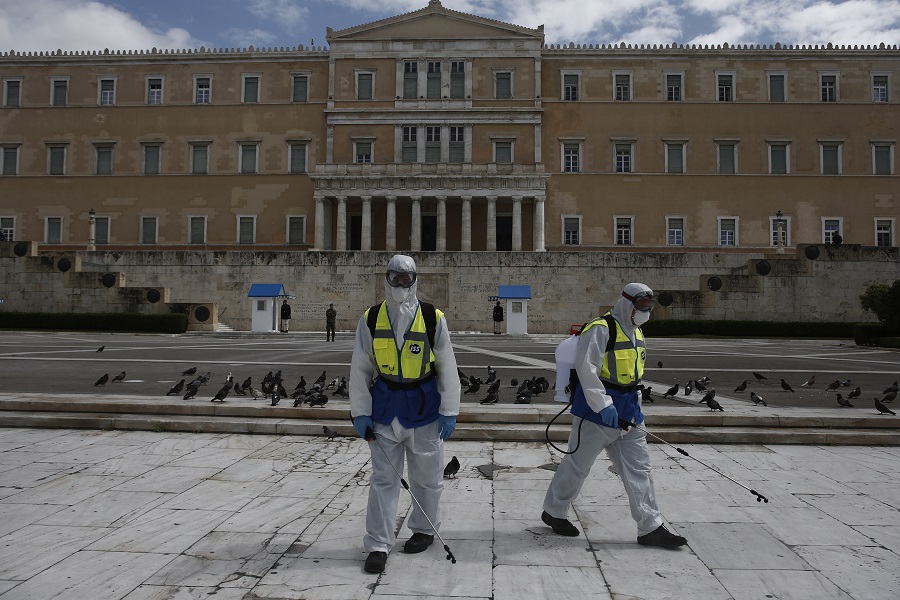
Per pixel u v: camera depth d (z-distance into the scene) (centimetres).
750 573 514
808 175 6084
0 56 6438
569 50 6266
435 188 5734
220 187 6288
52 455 882
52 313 4259
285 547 562
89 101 6400
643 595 475
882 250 4316
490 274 4722
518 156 6131
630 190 6159
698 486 758
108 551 548
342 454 902
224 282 4784
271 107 6316
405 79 6256
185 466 832
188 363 2083
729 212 6100
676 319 4281
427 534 561
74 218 6291
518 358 2503
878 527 620
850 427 1037
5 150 6378
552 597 471
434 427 557
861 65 6144
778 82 6191
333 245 6175
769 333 4147
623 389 583
